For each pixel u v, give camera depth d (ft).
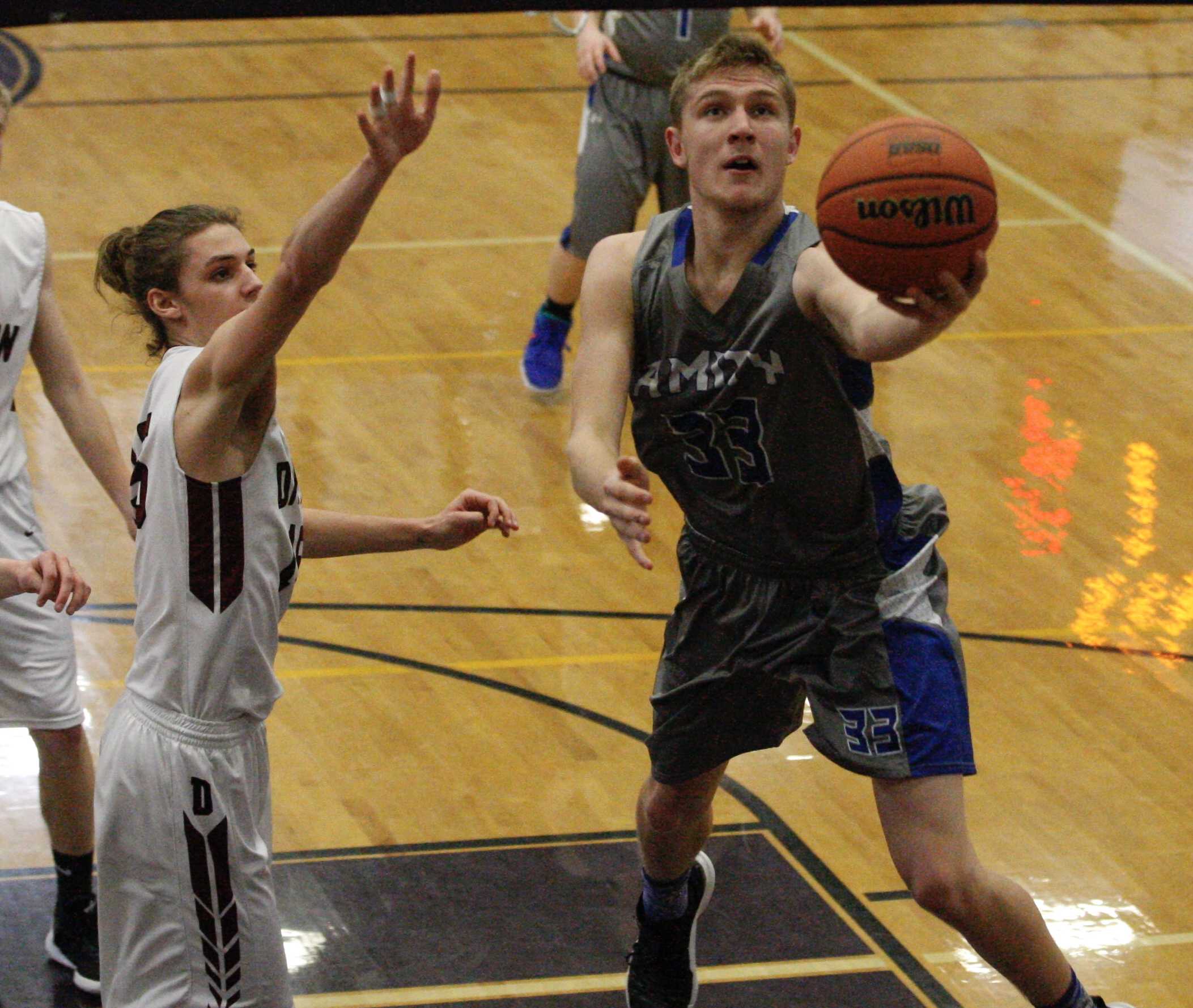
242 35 103.60
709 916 31.99
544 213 75.05
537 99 92.02
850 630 25.95
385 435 54.29
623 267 25.91
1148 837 34.86
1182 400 57.93
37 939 31.07
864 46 103.60
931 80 96.48
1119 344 62.54
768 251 24.79
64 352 29.99
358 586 45.73
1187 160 83.82
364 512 48.88
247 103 90.07
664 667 28.02
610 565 47.19
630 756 37.81
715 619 27.37
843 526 26.13
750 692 27.50
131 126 85.20
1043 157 83.66
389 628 43.45
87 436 29.66
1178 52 104.12
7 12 58.49
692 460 26.35
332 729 38.55
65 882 29.86
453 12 59.36
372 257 69.46
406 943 31.04
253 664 23.80
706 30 54.24
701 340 25.26
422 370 59.41
